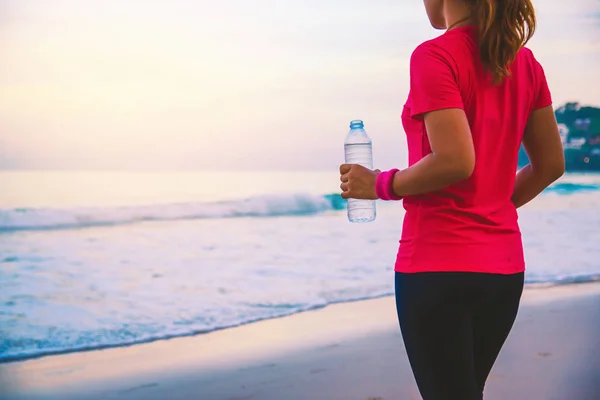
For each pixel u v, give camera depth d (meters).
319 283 5.68
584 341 3.57
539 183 1.41
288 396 2.93
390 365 3.32
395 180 1.22
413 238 1.26
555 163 1.37
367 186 1.29
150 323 4.62
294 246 7.32
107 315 4.93
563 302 4.52
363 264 6.45
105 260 6.83
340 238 7.69
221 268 6.45
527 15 1.20
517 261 1.28
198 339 4.00
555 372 3.09
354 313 4.54
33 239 7.68
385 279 5.82
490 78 1.20
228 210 9.23
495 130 1.23
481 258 1.21
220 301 5.21
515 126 1.26
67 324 4.68
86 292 5.66
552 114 1.35
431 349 1.24
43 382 3.31
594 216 8.28
